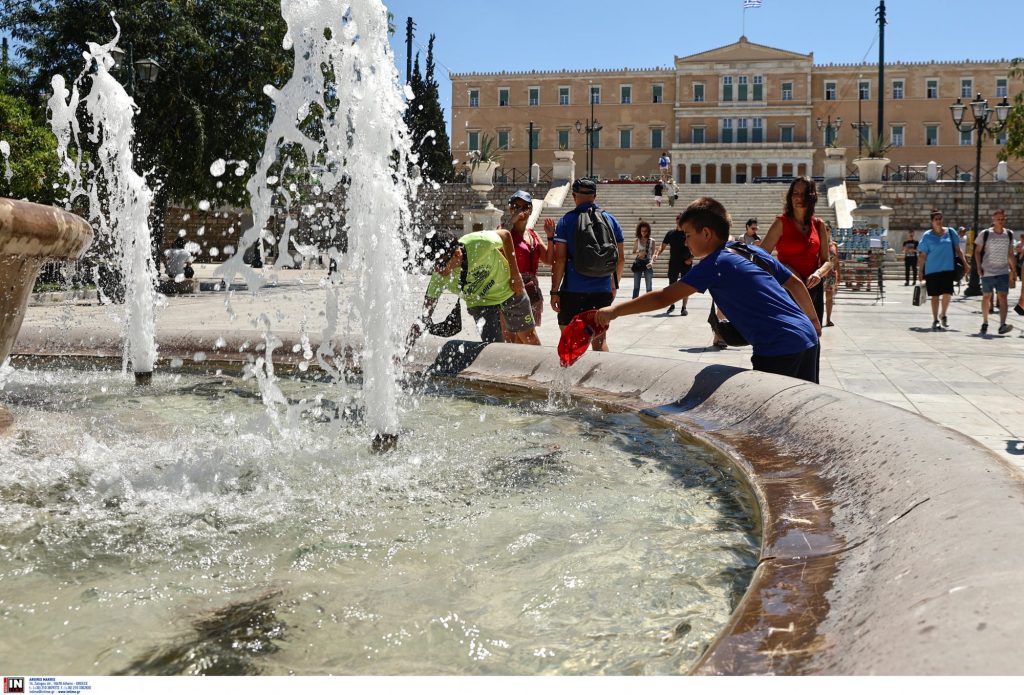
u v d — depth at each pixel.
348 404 4.38
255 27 21.95
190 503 2.64
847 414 2.73
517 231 6.18
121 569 2.09
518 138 75.81
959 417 5.35
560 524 2.40
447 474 2.98
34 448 3.35
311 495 2.74
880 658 1.24
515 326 5.66
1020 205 37.50
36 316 10.55
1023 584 1.24
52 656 1.63
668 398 3.86
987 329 11.30
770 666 1.36
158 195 20.78
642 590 1.91
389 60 3.69
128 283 5.36
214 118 21.59
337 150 3.62
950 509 1.70
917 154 70.50
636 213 35.09
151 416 4.11
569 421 3.79
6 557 2.16
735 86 72.75
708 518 2.42
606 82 74.62
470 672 1.56
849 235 20.92
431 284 5.45
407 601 1.88
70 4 19.39
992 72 68.88
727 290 3.75
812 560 1.85
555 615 1.79
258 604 1.86
